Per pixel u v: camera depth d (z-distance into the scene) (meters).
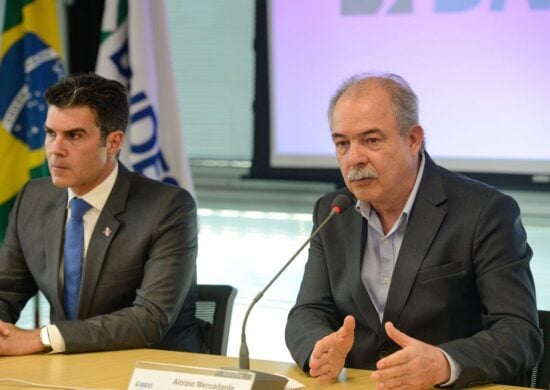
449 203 3.19
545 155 5.45
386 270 3.23
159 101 5.55
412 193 3.21
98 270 3.58
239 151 6.29
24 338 3.24
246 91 6.23
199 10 6.31
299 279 6.10
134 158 5.29
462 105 5.57
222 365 3.06
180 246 3.61
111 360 3.13
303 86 5.96
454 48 5.55
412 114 3.09
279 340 5.95
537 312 3.16
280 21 5.96
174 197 3.67
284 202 6.20
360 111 3.03
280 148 6.08
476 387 2.79
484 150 5.55
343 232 3.33
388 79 3.09
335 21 5.82
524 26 5.42
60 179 3.53
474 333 3.20
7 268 3.81
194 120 6.38
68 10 6.43
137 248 3.59
